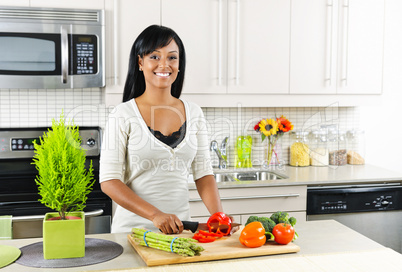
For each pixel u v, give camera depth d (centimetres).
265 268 137
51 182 142
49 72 273
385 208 306
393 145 378
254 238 151
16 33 265
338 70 321
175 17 291
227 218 167
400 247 312
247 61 305
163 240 147
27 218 254
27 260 143
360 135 361
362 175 313
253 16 304
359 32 321
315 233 177
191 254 140
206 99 302
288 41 311
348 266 140
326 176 309
